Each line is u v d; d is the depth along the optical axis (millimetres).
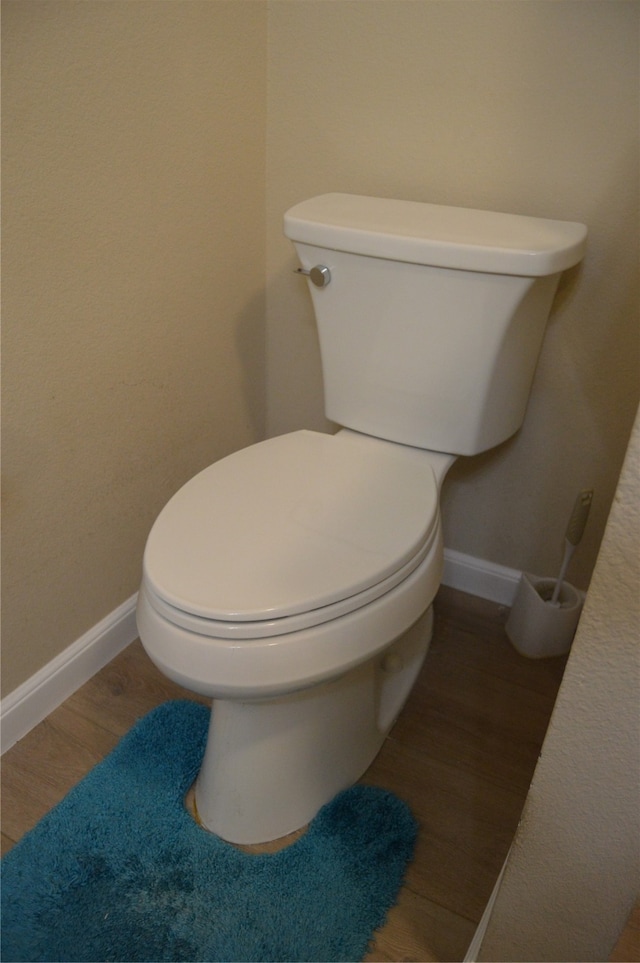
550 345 1260
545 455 1351
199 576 843
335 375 1234
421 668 1337
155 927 928
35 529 1093
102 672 1305
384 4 1147
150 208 1133
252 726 965
